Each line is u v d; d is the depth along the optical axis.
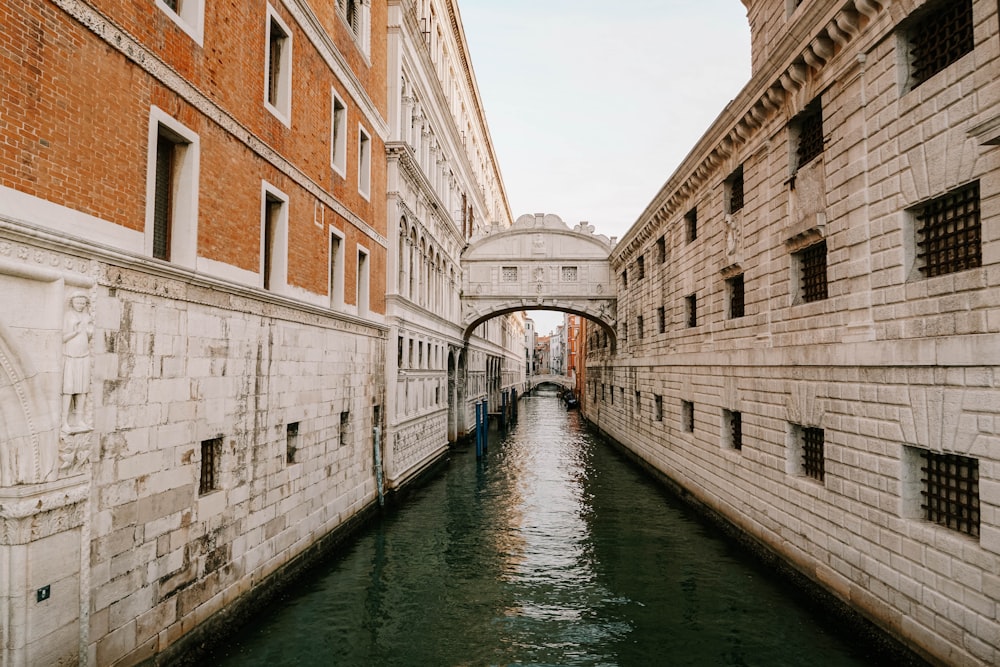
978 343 6.58
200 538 7.94
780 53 10.61
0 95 5.21
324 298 12.50
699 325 16.59
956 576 6.83
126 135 6.71
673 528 15.27
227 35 8.79
